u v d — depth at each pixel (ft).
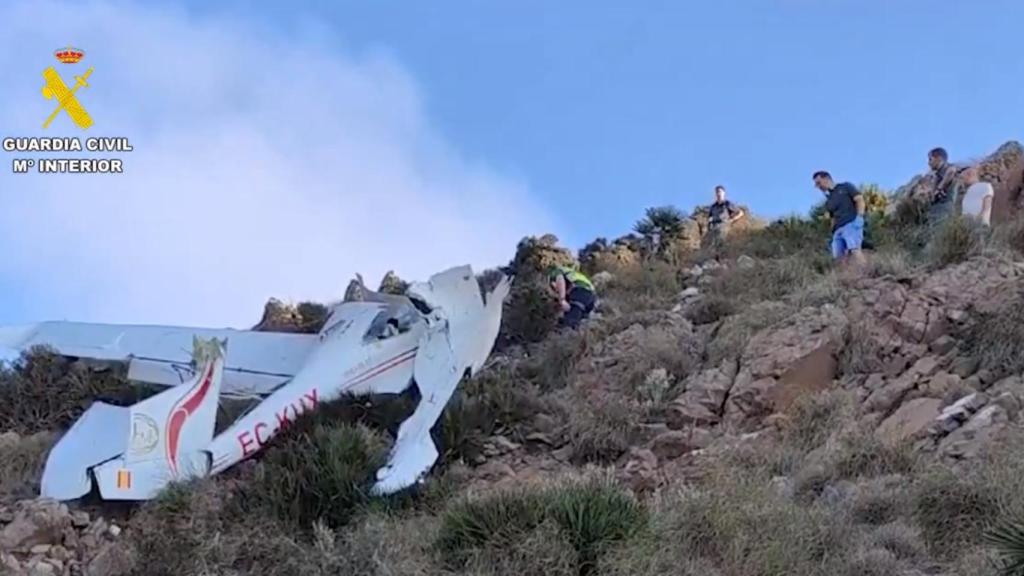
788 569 30.94
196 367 43.06
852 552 31.45
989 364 44.39
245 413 46.21
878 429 41.78
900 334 47.85
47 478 40.60
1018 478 33.19
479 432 46.19
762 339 48.93
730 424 45.14
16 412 49.70
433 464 42.42
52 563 37.32
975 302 48.57
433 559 33.27
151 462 40.78
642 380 49.34
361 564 33.32
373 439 42.93
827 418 43.29
